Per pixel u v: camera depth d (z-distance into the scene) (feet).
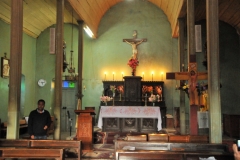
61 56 33.01
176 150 16.72
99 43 55.77
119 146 17.97
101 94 54.49
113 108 37.37
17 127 23.30
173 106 52.95
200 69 51.98
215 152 16.35
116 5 56.24
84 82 54.95
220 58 51.83
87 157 25.39
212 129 22.98
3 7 38.83
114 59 55.31
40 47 54.85
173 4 45.65
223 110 50.70
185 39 53.06
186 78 28.40
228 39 52.03
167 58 54.54
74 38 54.90
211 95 23.35
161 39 55.01
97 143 33.53
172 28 53.01
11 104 23.32
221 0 42.57
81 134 28.68
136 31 55.42
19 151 16.37
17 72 23.66
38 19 49.29
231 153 15.76
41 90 54.08
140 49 55.06
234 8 44.86
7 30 42.91
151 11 55.83
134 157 14.46
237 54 51.62
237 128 38.17
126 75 54.75
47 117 24.07
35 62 54.54
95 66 55.31
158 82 52.80
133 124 38.04
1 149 16.35
